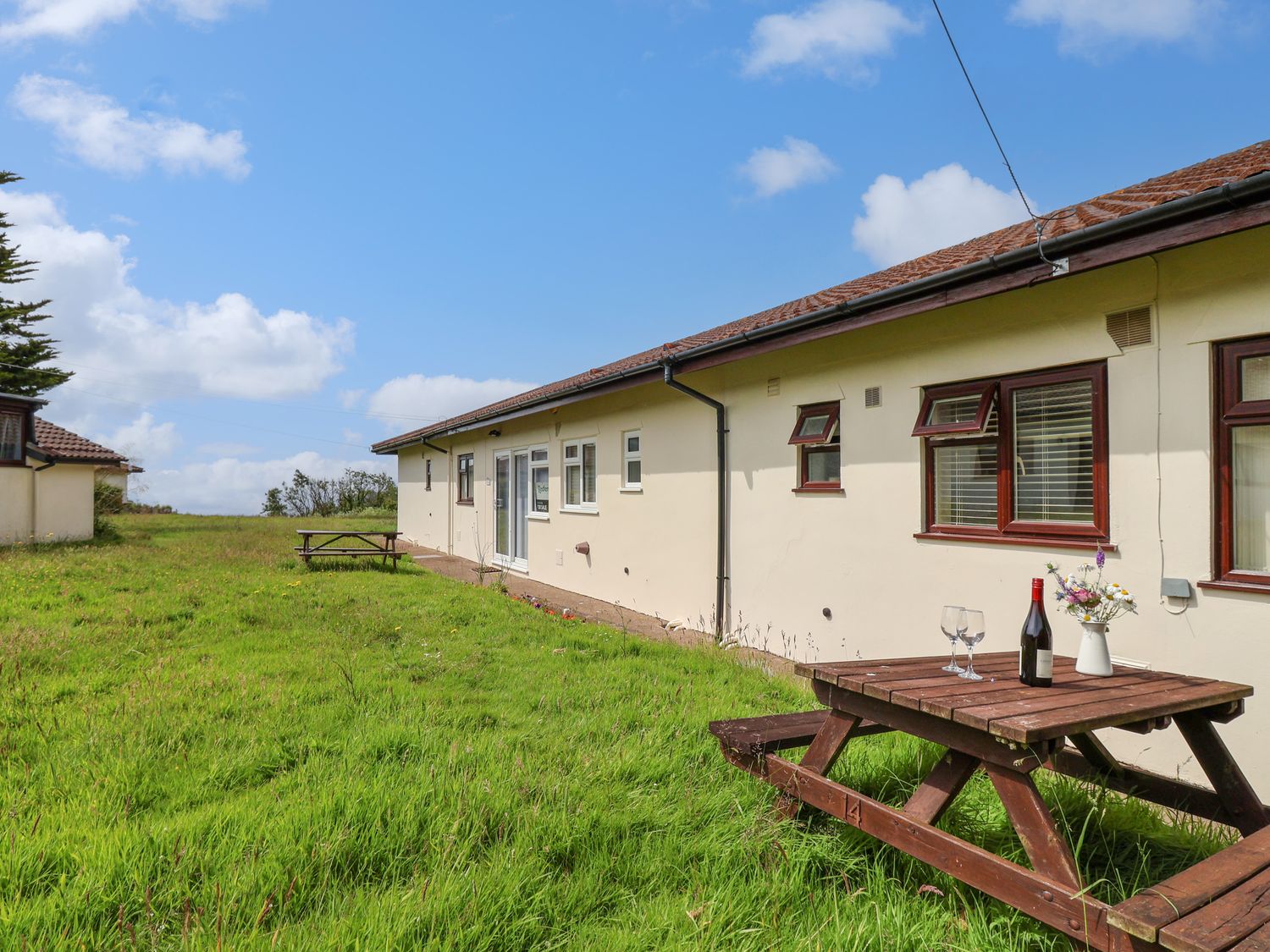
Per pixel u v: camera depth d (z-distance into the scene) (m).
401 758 3.65
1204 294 3.97
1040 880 2.00
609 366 12.84
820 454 7.04
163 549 14.48
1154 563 4.21
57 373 33.03
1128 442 4.35
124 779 3.27
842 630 6.60
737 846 2.80
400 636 6.93
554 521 12.66
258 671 5.31
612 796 3.23
